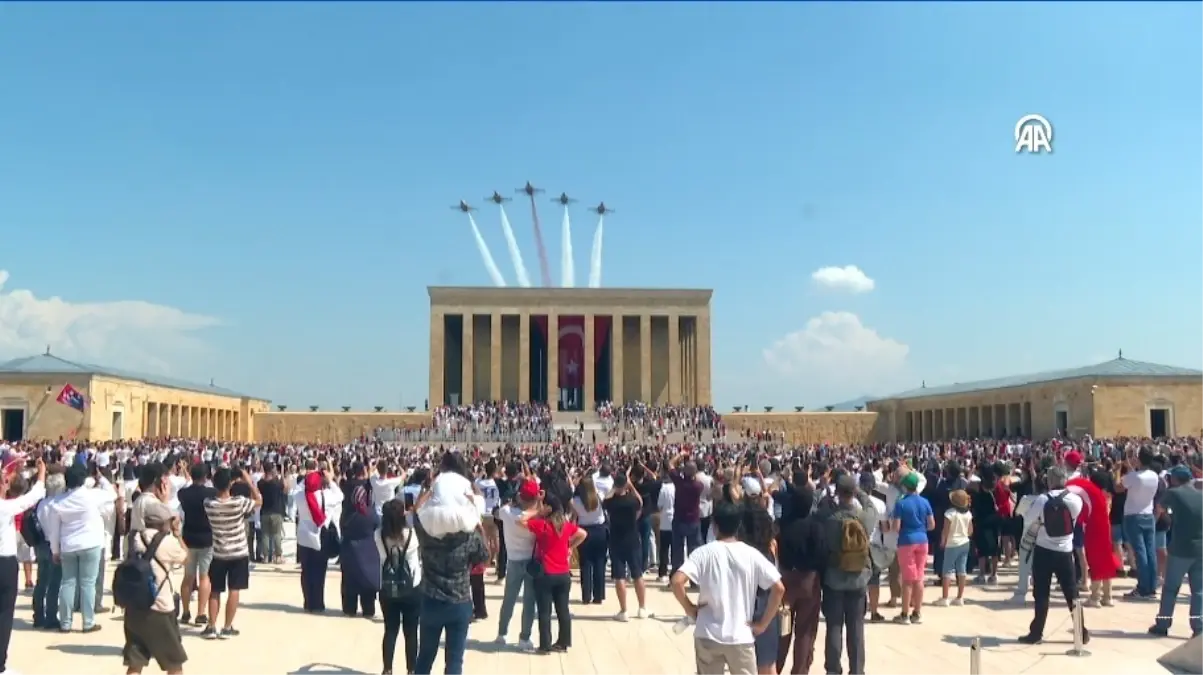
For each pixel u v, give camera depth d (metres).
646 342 91.44
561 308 91.19
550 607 14.18
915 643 14.63
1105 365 72.06
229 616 15.02
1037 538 14.62
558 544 14.18
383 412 86.31
